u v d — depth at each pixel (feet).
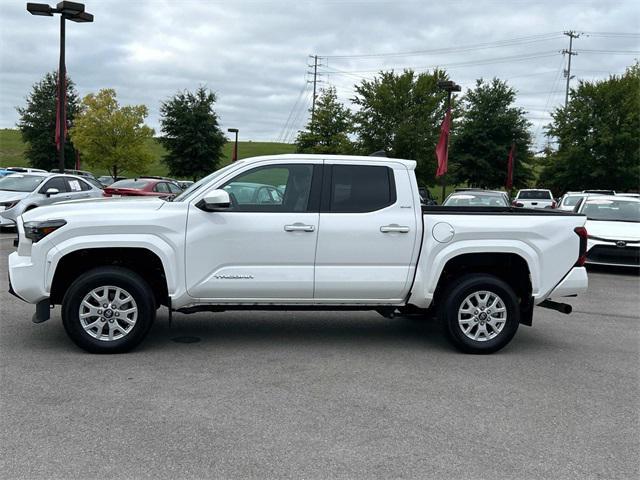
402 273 20.27
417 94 106.32
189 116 124.98
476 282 20.54
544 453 13.07
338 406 15.42
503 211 23.86
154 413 14.64
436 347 21.65
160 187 63.93
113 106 124.26
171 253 19.26
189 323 24.26
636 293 34.94
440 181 109.50
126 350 19.57
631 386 17.74
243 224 19.52
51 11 64.80
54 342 20.68
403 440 13.48
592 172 133.69
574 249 21.04
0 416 14.29
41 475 11.53
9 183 55.77
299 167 20.27
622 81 132.05
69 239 18.90
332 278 19.97
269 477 11.63
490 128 142.31
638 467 12.53
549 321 26.96
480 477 11.90
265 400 15.71
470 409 15.52
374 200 20.34
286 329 23.73
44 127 159.12
